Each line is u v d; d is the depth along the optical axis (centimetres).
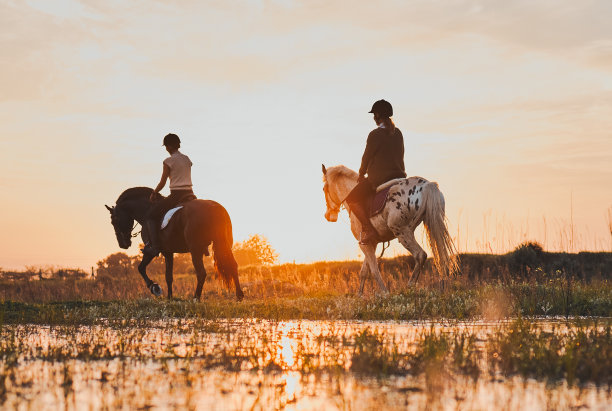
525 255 2492
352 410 377
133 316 1128
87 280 2998
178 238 1425
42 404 400
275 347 671
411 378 486
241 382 473
